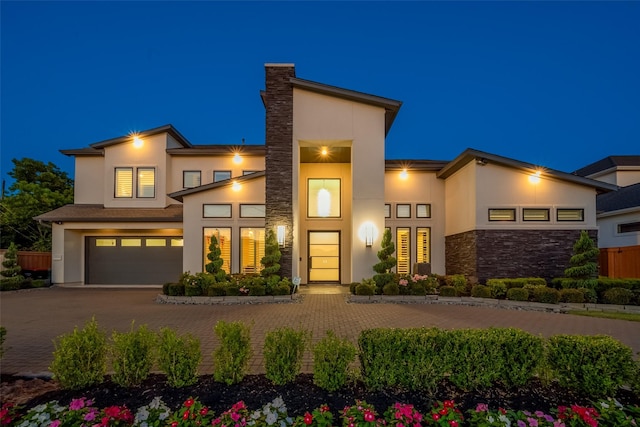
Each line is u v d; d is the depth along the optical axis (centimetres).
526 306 1017
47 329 755
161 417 294
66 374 355
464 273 1371
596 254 1098
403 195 1633
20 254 1719
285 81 1339
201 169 1797
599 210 1756
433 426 290
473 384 351
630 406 316
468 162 1338
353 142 1330
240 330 391
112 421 283
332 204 1619
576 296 1022
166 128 1745
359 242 1319
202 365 491
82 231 1744
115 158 1753
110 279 1731
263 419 288
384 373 350
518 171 1277
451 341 361
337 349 363
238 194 1572
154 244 1744
